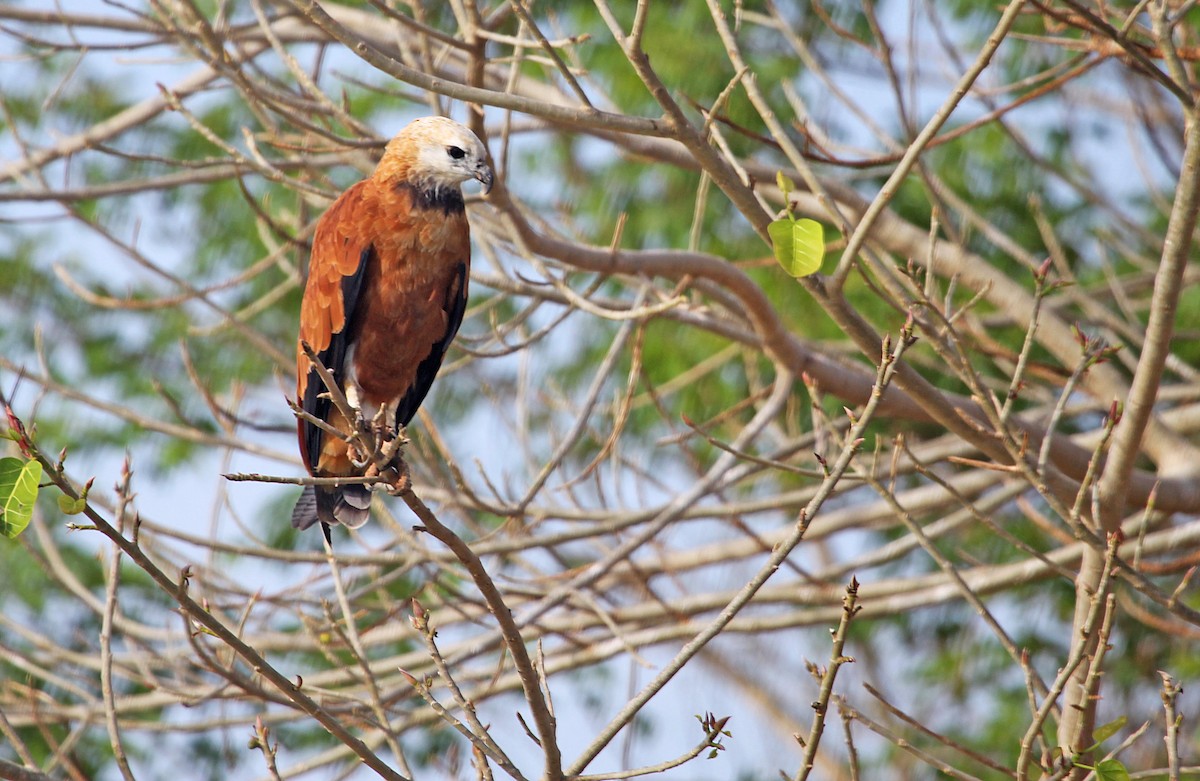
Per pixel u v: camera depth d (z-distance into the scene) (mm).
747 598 6445
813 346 12195
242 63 10977
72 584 10570
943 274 11930
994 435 7984
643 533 10773
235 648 6129
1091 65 9117
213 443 10891
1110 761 6172
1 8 11742
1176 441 11414
